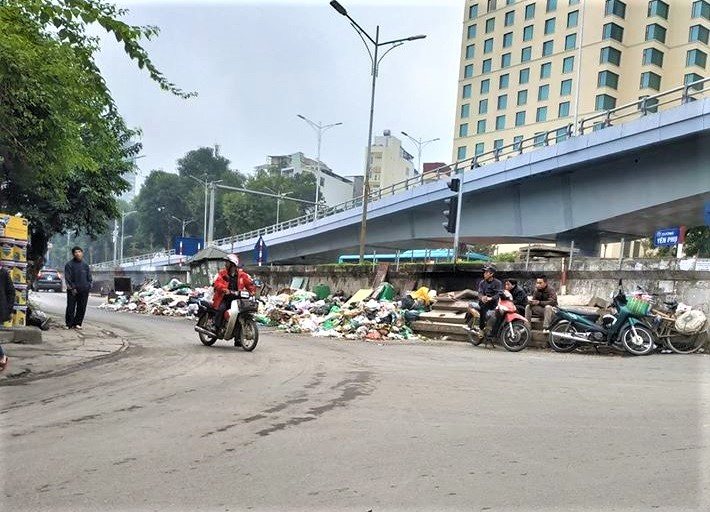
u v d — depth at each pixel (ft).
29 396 22.08
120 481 13.28
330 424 18.15
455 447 15.87
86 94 27.45
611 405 21.17
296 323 54.90
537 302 42.96
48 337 38.96
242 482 13.26
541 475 13.82
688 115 68.59
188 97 23.43
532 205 93.76
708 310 41.42
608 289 47.80
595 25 216.33
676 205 77.00
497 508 12.00
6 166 33.99
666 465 14.56
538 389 24.36
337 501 12.27
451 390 23.94
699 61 207.82
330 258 174.40
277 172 320.09
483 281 42.68
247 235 190.49
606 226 92.43
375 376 27.35
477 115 249.75
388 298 63.05
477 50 252.62
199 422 18.28
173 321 62.49
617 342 37.76
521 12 238.07
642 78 210.79
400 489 12.92
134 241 346.95
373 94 88.84
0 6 22.45
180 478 13.48
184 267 156.04
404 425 18.10
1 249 35.78
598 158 79.15
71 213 59.98
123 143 59.77
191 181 306.96
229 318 35.86
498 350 40.52
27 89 26.03
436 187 105.60
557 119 223.30
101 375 26.84
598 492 12.82
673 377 27.91
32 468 14.05
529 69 233.76
